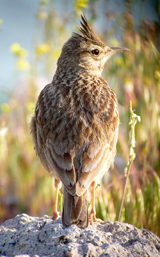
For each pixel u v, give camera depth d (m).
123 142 14.46
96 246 7.48
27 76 18.42
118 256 7.26
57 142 8.60
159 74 13.39
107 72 16.14
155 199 11.32
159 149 13.12
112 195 12.27
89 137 8.59
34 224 8.48
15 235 8.16
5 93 18.48
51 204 15.20
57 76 11.20
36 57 17.86
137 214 11.04
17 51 18.27
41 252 7.68
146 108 14.06
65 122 8.90
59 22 17.52
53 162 8.44
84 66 11.19
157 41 16.08
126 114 15.04
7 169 15.74
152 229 11.10
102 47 11.55
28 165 15.66
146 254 7.41
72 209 7.71
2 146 15.68
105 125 9.10
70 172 8.08
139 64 15.23
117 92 15.71
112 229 8.46
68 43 11.29
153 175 12.20
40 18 17.75
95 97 9.67
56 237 7.80
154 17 17.95
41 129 9.21
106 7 17.53
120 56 16.39
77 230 7.94
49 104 9.54
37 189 15.30
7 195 15.71
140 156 13.52
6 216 15.56
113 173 13.43
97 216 11.09
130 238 8.06
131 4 16.88
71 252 7.18
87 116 9.09
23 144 15.89
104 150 8.66
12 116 16.77
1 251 7.96
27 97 17.61
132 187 12.10
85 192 8.06
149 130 13.55
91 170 8.17
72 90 9.91
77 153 8.35
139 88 15.09
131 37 15.96
